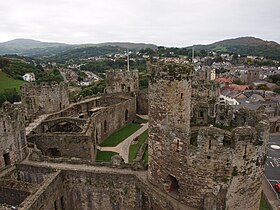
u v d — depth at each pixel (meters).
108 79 75.25
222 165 21.61
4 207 23.92
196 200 23.09
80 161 31.52
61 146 41.81
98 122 51.28
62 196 29.70
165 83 22.86
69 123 50.25
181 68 22.33
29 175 31.31
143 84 108.88
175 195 24.75
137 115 75.06
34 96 52.59
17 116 32.25
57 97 55.19
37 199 23.77
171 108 23.14
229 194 21.81
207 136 21.58
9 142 31.06
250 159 21.70
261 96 109.44
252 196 22.92
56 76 172.38
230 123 28.30
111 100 71.62
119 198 29.00
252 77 173.00
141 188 26.95
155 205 25.19
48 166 30.73
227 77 171.00
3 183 27.56
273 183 46.84
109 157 45.38
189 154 22.62
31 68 186.50
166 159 24.31
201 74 71.50
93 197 29.69
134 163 29.69
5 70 152.00
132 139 54.66
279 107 93.44
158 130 24.34
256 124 23.25
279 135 79.25
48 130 49.06
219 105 28.80
